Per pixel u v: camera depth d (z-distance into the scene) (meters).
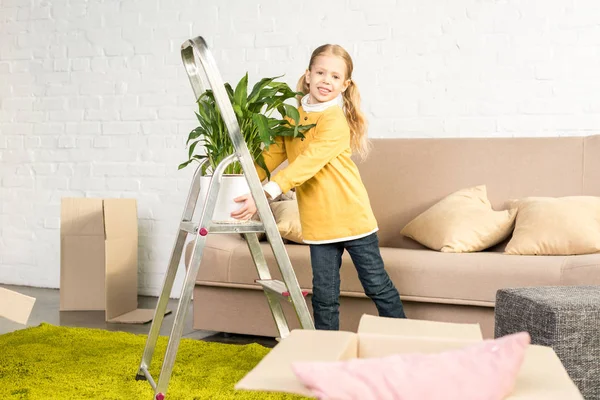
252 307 2.78
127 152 3.92
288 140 2.19
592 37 3.07
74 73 4.03
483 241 2.69
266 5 3.61
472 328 0.99
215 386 2.08
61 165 4.07
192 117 3.79
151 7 3.85
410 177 3.09
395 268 2.50
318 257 2.17
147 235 3.89
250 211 1.79
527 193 2.91
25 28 4.14
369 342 0.92
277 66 3.60
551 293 1.63
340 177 2.13
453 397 0.70
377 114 3.41
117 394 1.99
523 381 0.79
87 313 3.42
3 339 2.73
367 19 3.42
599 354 1.51
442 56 3.30
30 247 4.15
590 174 2.84
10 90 4.17
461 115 3.28
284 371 0.77
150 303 3.68
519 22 3.18
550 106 3.14
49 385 2.07
